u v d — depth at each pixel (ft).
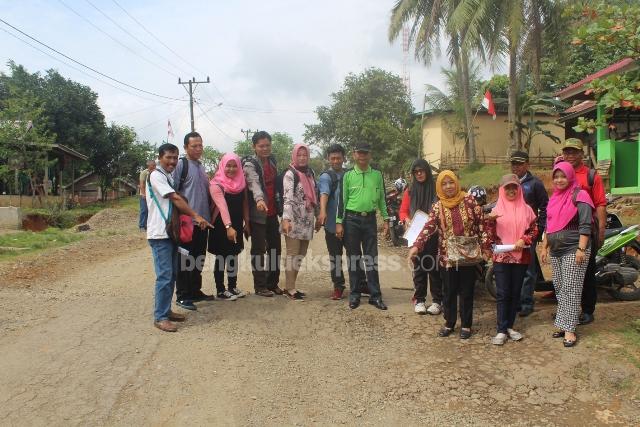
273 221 20.67
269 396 12.95
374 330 17.75
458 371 14.69
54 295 20.63
